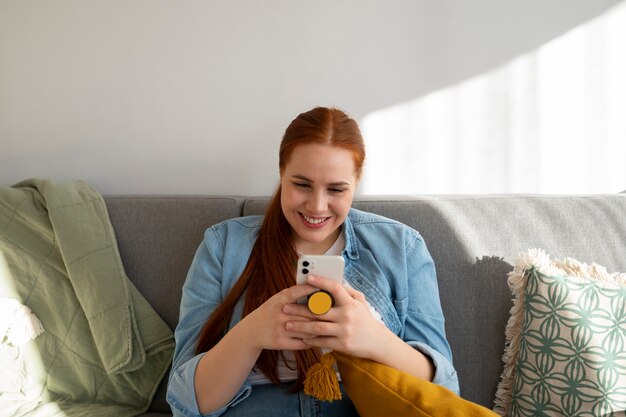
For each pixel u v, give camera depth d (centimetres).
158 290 125
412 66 141
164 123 145
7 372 118
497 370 115
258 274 100
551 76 142
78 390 121
